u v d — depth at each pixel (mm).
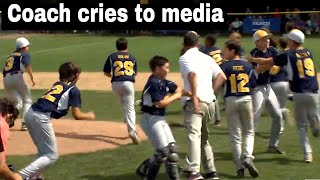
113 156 9828
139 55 28062
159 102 7703
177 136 11414
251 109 8430
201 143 8320
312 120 9070
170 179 7828
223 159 9578
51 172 8766
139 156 9820
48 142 7707
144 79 20688
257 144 10609
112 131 11828
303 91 8914
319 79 19453
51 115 7668
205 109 7996
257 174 8289
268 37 9477
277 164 9133
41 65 25328
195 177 7949
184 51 8320
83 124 12430
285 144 10586
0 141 6375
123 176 8562
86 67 24344
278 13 38938
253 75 8547
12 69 11766
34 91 18766
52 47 33156
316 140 10820
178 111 14688
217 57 11734
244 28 39531
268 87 9570
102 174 8680
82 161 9477
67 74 7832
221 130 12070
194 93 7812
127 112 10781
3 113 6676
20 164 9289
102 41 36438
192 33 8195
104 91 18656
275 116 9727
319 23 38875
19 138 11109
